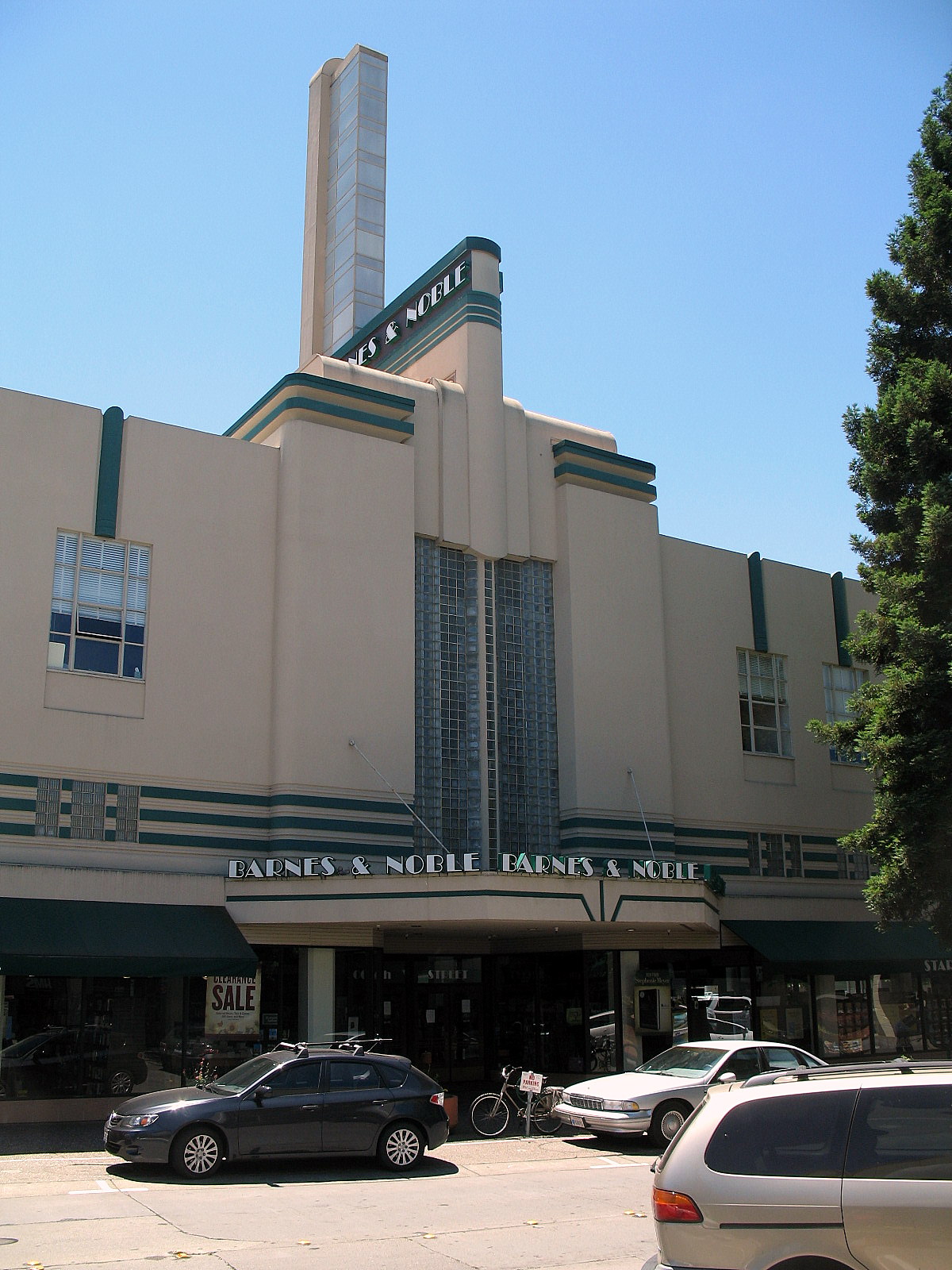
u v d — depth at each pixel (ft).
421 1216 43.39
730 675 113.60
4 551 80.53
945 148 89.04
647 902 82.99
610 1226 41.93
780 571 120.47
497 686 98.48
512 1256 37.29
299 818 85.05
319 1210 44.01
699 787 108.37
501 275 109.29
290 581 89.20
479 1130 65.26
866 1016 105.60
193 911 79.36
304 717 86.94
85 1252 36.55
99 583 84.12
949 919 77.92
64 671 81.41
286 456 92.43
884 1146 25.95
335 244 131.44
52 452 83.71
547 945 95.09
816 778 116.98
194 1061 76.79
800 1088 27.12
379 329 117.70
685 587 112.68
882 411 84.02
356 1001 82.64
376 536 93.50
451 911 76.18
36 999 73.41
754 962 100.89
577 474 106.52
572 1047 91.35
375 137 131.85
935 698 76.64
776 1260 25.36
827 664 121.80
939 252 86.94
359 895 77.92
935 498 77.36
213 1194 47.06
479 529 100.07
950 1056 108.99
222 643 87.40
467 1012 97.25
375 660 90.99
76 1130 68.49
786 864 112.57
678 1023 93.04
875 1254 24.98
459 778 95.20
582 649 101.91
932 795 75.87
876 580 79.92
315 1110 52.08
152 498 86.79
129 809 81.61
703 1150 26.73
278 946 81.30
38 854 77.82
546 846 98.07
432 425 100.63
